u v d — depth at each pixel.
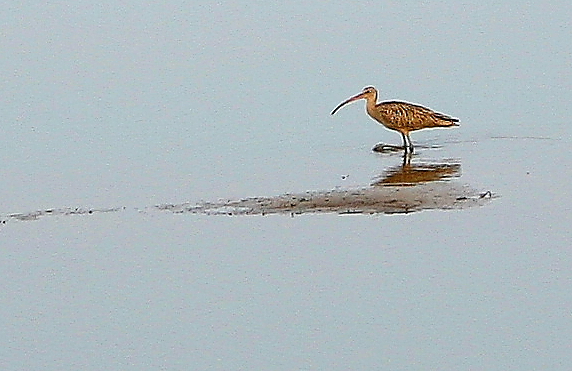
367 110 26.16
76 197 22.06
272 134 28.06
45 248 18.27
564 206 19.59
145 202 21.41
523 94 32.03
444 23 43.62
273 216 19.78
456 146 25.83
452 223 18.75
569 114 29.11
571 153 24.30
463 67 36.09
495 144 25.80
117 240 18.64
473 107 30.75
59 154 26.34
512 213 19.25
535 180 21.78
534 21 43.19
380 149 25.84
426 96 32.41
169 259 17.42
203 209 20.59
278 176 23.23
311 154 25.50
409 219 19.11
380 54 38.47
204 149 26.53
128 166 24.89
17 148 27.12
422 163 23.97
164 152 26.30
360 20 44.69
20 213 20.88
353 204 20.39
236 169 24.17
